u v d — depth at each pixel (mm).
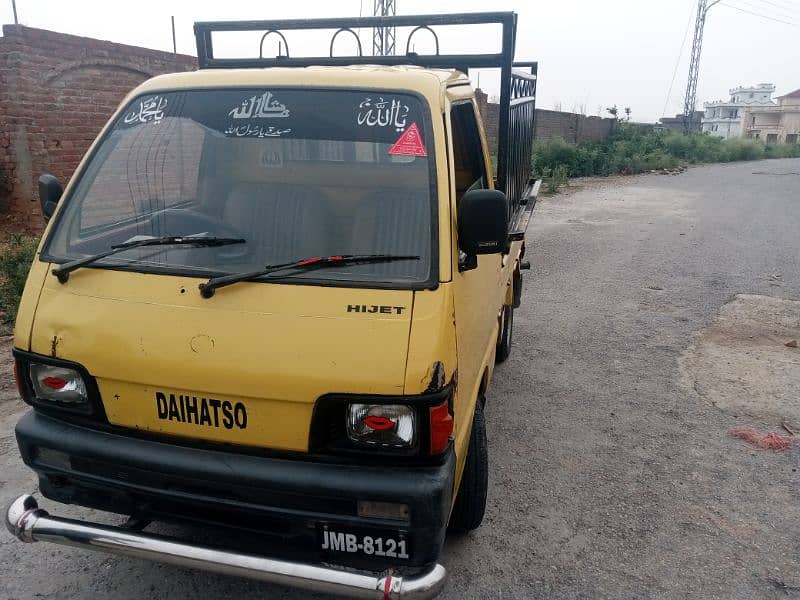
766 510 4051
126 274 2818
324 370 2475
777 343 6867
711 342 6887
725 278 9422
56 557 3459
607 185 21766
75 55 8828
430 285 2627
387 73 3148
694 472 4457
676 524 3891
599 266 10148
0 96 8430
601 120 34375
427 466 2545
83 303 2771
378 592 2383
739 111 101312
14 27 8133
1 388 5219
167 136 3182
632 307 8062
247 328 2578
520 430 4977
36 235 8656
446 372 2529
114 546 2609
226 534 2775
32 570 3354
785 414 5301
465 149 3688
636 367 6219
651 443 4832
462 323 2859
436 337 2521
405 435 2479
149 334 2635
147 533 2629
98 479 2744
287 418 2527
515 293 6176
